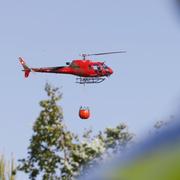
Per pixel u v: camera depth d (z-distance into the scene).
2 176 59.94
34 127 60.81
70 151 58.44
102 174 3.11
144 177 2.97
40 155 59.97
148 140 3.11
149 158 3.04
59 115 60.84
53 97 61.25
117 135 49.88
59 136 59.78
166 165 2.98
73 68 153.62
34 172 59.97
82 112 82.19
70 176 56.03
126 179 3.00
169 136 3.06
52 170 59.22
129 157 3.10
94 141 51.44
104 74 149.00
